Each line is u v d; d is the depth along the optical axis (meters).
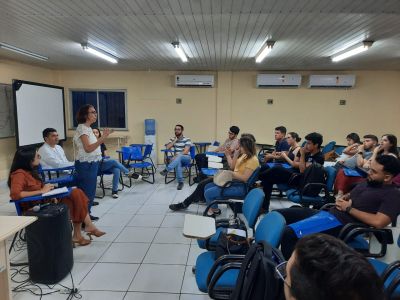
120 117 7.32
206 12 3.01
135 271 2.50
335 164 4.20
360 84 6.77
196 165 5.65
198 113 7.15
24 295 2.16
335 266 0.56
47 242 2.24
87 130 3.26
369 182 2.14
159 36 3.99
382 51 4.74
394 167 2.00
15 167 2.72
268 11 2.96
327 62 5.83
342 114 6.89
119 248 2.91
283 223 1.66
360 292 0.53
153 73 7.08
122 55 5.32
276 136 5.49
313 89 6.88
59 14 3.11
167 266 2.58
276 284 1.13
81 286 2.28
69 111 7.27
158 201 4.45
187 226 1.89
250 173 3.25
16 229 1.67
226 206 4.07
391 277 1.56
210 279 1.55
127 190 5.05
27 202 2.64
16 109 5.39
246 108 7.05
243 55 5.23
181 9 2.93
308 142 3.65
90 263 2.62
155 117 7.21
